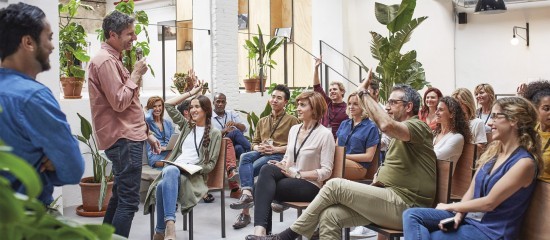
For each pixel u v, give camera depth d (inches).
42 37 74.3
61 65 246.1
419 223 115.8
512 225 109.0
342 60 426.0
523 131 108.9
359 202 132.2
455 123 161.3
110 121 136.6
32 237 41.4
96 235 44.0
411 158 133.2
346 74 428.5
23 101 71.3
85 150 234.2
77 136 213.2
